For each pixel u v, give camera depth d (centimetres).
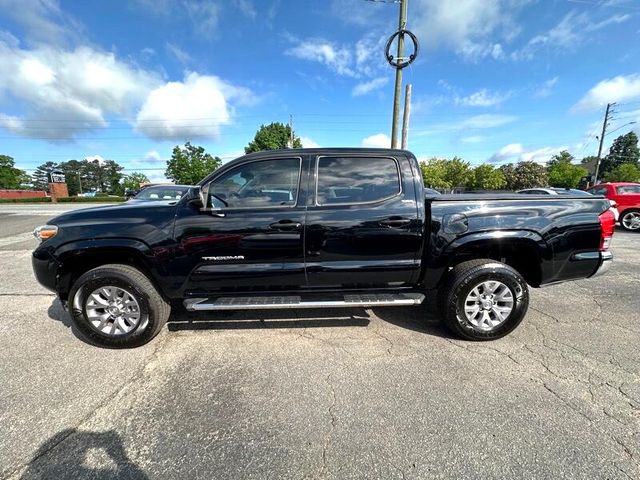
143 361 285
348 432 202
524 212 305
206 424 211
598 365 273
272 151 310
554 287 471
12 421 214
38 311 393
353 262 305
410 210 303
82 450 191
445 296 312
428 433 201
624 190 1045
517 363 277
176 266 298
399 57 944
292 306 302
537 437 197
